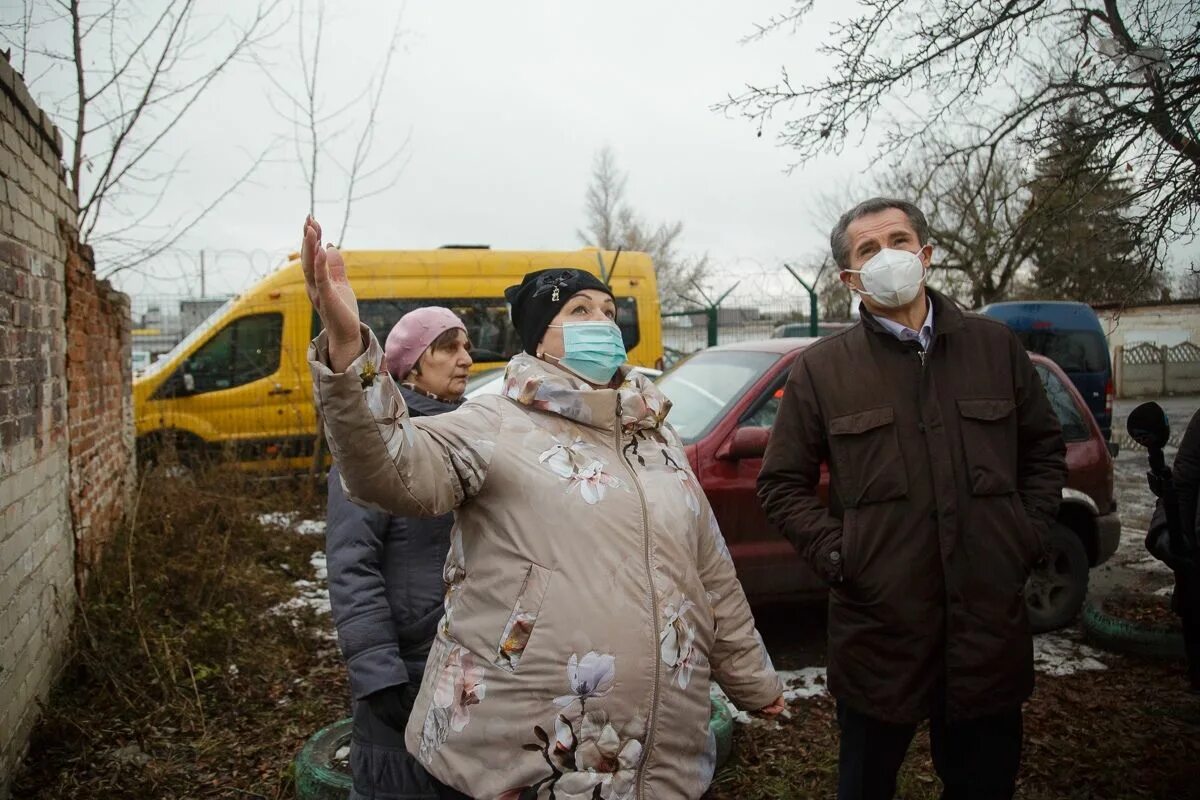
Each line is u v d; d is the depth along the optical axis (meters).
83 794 3.28
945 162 4.65
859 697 2.42
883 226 2.56
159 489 7.23
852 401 2.48
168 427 9.46
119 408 6.69
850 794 2.48
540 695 1.69
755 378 4.83
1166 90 3.50
